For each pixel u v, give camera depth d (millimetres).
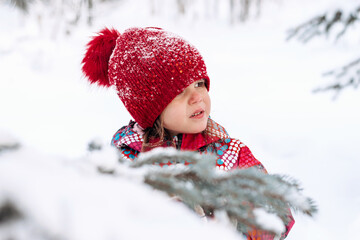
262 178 585
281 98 4711
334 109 4113
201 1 9352
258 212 549
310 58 6266
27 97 4953
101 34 1567
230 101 4777
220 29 8758
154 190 481
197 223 334
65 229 251
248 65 6480
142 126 1427
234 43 7891
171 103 1333
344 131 3508
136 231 282
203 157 594
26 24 6734
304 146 3277
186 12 9281
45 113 4285
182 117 1328
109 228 271
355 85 2613
